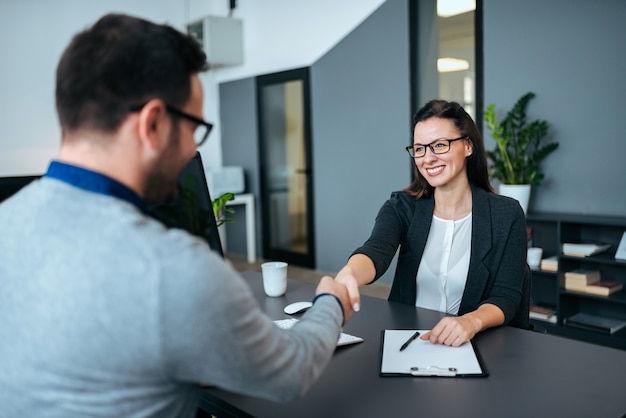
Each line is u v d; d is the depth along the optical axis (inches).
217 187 214.7
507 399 38.6
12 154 189.6
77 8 201.5
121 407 23.0
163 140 25.9
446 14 155.0
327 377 43.3
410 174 166.2
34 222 24.2
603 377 42.0
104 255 22.7
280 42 205.0
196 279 22.5
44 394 23.0
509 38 140.7
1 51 184.9
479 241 64.6
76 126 24.9
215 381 24.3
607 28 123.5
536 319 133.7
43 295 23.0
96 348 22.3
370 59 173.5
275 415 37.2
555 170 136.7
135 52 24.3
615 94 124.0
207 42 211.9
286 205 216.7
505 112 143.9
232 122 234.2
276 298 67.3
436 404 38.1
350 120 182.9
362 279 55.6
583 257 123.3
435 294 68.4
